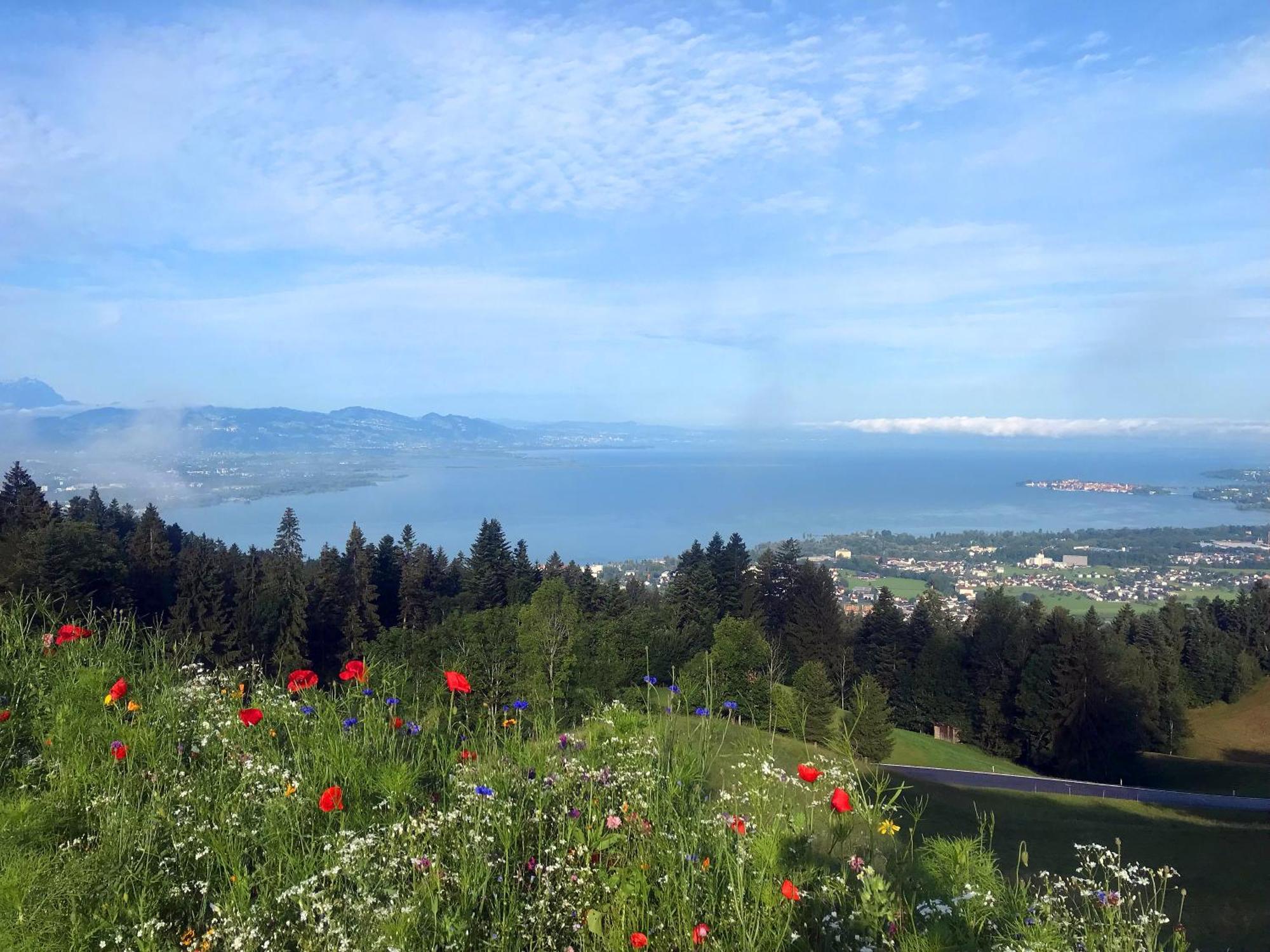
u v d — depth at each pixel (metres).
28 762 4.08
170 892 2.99
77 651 5.60
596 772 3.94
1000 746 51.03
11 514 45.62
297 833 3.44
